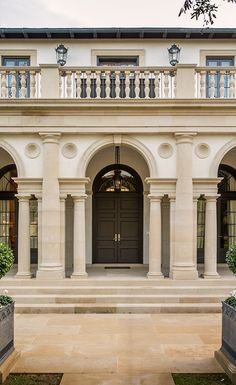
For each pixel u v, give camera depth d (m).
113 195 13.71
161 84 11.41
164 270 12.28
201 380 5.55
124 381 5.55
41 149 10.77
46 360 6.34
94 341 7.30
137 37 13.28
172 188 10.70
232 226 13.90
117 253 13.61
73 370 5.94
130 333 7.80
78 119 10.61
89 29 12.78
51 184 10.53
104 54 13.34
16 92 11.04
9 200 13.75
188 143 10.59
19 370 5.91
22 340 7.35
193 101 10.41
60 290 10.02
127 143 10.77
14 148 10.76
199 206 13.73
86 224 13.43
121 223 13.66
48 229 10.46
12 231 13.71
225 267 13.08
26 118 10.58
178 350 6.82
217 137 10.75
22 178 10.62
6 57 13.39
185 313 9.38
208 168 10.76
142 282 10.35
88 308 9.37
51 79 10.63
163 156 10.78
